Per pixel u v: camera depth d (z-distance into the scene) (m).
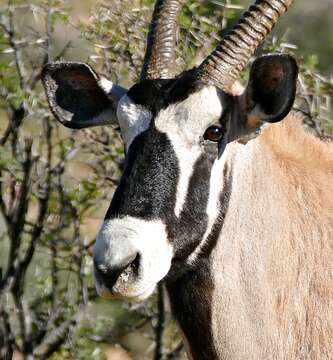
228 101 23.77
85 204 34.22
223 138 23.73
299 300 24.73
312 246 24.89
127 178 23.11
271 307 24.50
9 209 32.91
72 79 25.55
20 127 34.28
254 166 24.55
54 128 35.84
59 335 33.34
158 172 23.08
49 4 34.03
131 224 22.66
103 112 25.67
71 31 39.12
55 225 34.41
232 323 24.39
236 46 24.00
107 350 38.06
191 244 23.69
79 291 33.97
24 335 32.56
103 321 36.16
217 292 24.36
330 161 26.06
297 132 26.00
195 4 33.03
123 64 33.22
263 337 24.42
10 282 32.62
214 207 23.83
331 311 24.73
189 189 23.36
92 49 34.34
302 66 33.53
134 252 22.48
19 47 33.81
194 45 33.12
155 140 23.27
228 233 24.27
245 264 24.41
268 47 33.59
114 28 33.22
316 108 33.19
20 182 33.03
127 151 23.48
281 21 57.78
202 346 24.77
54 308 33.50
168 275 24.44
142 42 33.00
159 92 23.55
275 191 24.77
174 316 25.06
